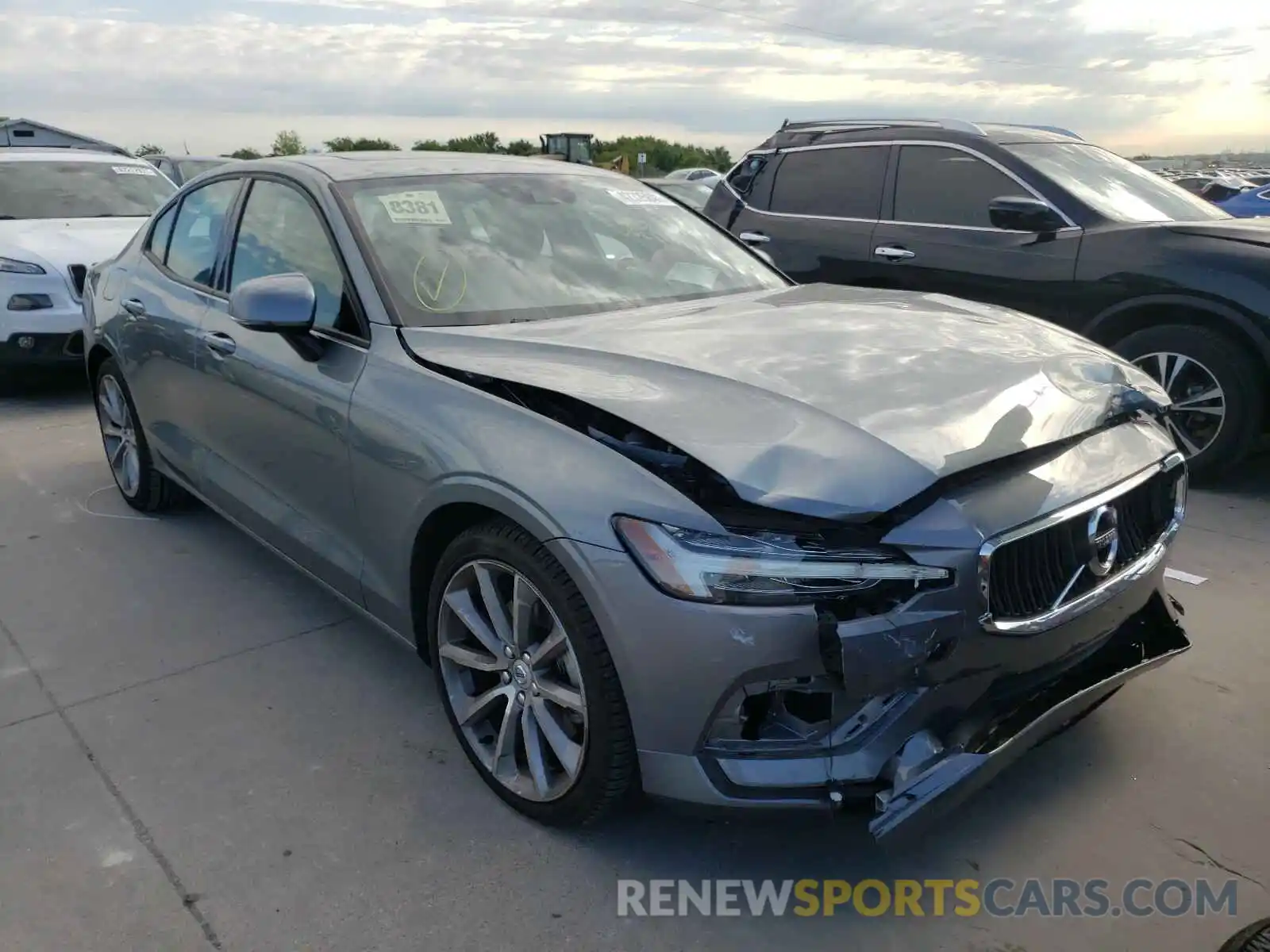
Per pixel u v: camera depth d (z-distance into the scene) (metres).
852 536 2.08
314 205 3.34
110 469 5.51
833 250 6.34
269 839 2.54
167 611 3.85
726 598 2.06
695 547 2.09
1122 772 2.77
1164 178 6.20
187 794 2.72
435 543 2.78
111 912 2.29
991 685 2.23
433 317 2.98
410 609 2.89
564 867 2.44
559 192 3.74
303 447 3.19
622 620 2.16
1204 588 3.95
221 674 3.38
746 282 3.71
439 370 2.74
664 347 2.68
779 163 6.79
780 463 2.12
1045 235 5.47
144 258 4.57
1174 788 2.70
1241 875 2.39
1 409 7.21
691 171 25.77
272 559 4.35
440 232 3.29
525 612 2.46
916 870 2.43
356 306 3.04
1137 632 2.71
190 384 3.94
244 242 3.73
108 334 4.69
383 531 2.87
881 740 2.13
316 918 2.28
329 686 3.30
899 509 2.10
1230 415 4.98
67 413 7.09
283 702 3.20
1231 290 4.83
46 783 2.77
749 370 2.49
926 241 5.92
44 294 6.97
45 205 8.24
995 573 2.14
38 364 7.05
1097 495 2.36
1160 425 2.81
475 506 2.55
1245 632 3.56
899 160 6.17
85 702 3.20
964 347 2.75
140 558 4.37
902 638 2.03
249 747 2.95
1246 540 4.44
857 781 2.13
